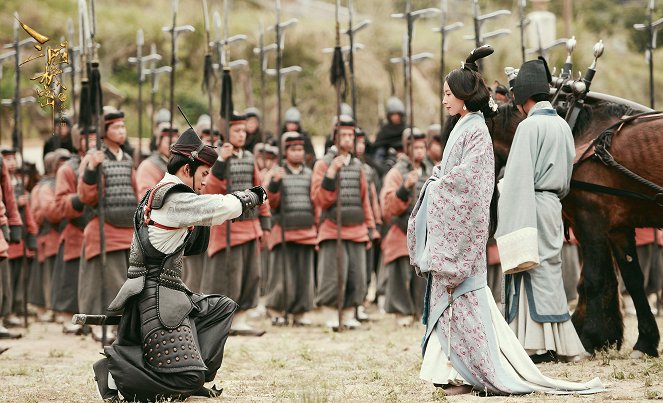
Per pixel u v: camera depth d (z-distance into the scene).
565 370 11.59
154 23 45.91
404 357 13.56
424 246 10.04
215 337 10.21
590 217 12.66
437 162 18.95
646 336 12.71
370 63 46.44
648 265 18.98
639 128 12.45
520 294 12.07
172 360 9.76
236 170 17.14
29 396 10.87
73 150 18.17
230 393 10.76
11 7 43.28
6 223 14.62
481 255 9.82
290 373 12.22
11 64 38.41
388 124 23.55
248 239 16.86
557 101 13.21
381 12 50.81
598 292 12.66
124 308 9.93
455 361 9.80
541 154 12.01
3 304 18.05
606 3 46.69
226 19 16.77
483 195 9.75
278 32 18.70
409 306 18.20
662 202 12.27
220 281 16.80
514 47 44.75
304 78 45.97
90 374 12.71
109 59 44.59
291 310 18.64
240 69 44.53
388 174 18.55
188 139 10.19
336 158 17.42
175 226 9.80
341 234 18.03
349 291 18.22
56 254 19.22
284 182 18.67
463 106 10.02
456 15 50.75
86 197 15.77
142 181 16.38
